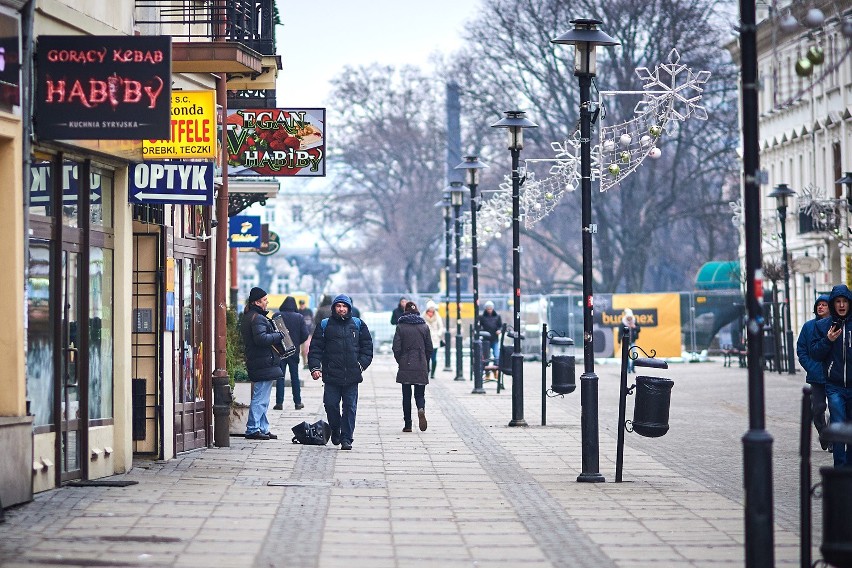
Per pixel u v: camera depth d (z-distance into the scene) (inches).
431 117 4345.5
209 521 684.1
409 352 1254.9
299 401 1526.8
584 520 709.9
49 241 793.6
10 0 717.9
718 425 1334.9
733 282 3075.8
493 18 3400.6
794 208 2765.7
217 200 1190.9
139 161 893.2
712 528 683.4
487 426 1322.6
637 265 3567.9
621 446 882.8
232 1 1066.1
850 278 2220.7
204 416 1089.4
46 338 788.0
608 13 3166.8
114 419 892.0
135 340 974.4
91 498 759.1
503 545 627.8
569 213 4293.8
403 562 579.8
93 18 836.0
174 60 983.6
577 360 2790.4
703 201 3563.0
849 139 2402.8
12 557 573.0
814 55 531.2
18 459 725.3
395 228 4685.0
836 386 853.2
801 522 516.7
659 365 887.1
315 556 589.6
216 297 1100.5
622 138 1029.2
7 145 728.3
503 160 3772.1
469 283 4763.8
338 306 1098.1
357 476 903.7
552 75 3368.6
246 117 1186.0
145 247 973.2
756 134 498.3
